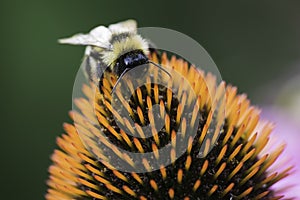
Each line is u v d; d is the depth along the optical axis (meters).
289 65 0.26
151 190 0.14
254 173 0.14
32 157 0.25
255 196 0.14
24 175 0.25
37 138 0.26
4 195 0.25
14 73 0.27
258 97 0.23
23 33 0.27
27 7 0.28
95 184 0.14
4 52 0.27
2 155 0.25
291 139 0.18
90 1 0.29
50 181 0.15
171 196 0.14
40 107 0.26
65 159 0.15
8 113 0.26
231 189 0.14
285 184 0.15
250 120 0.15
